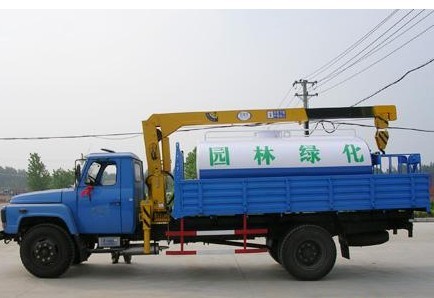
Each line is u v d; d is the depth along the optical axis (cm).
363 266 1161
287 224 1029
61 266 1009
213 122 1121
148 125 1103
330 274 1055
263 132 1070
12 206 1029
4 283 970
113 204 1031
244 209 977
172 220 1041
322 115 1133
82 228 1030
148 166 1085
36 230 1014
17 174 11606
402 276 1027
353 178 998
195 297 837
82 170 1045
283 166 1021
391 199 1001
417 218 2684
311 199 988
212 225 1029
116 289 910
